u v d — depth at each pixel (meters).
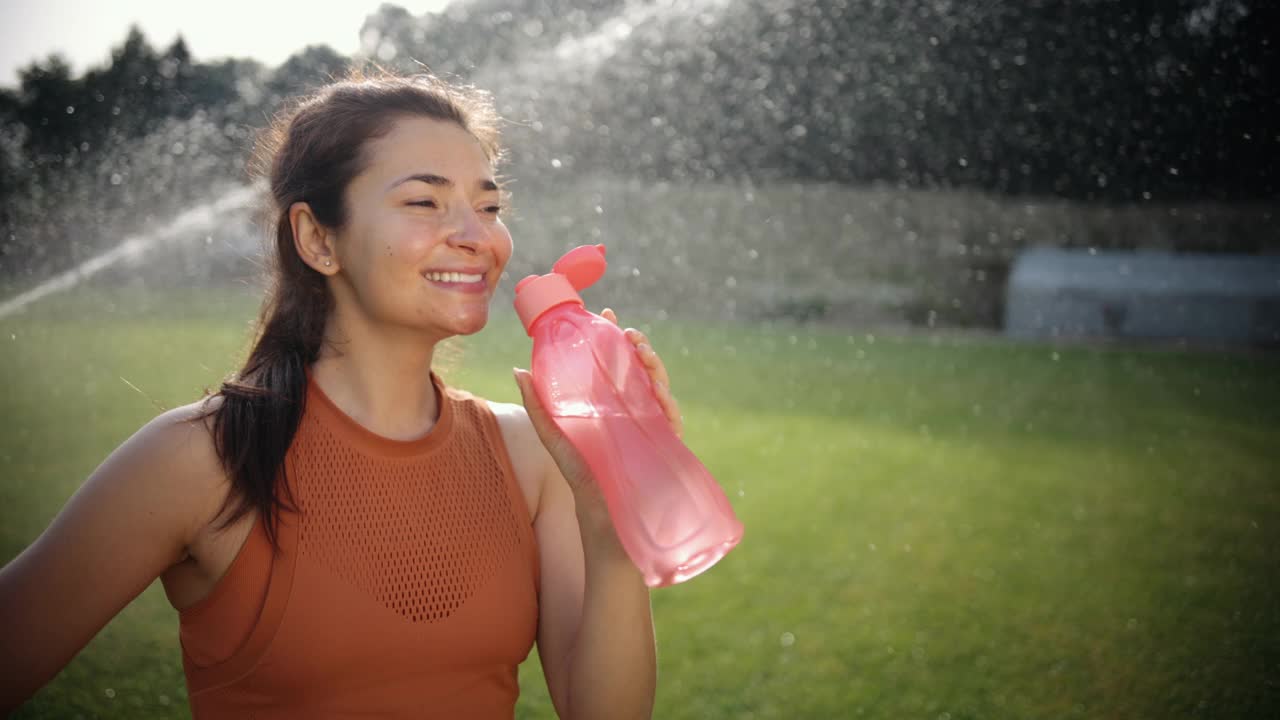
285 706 0.97
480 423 1.13
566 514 1.15
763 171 11.23
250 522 0.97
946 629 2.69
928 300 11.43
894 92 10.90
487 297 1.05
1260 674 2.41
